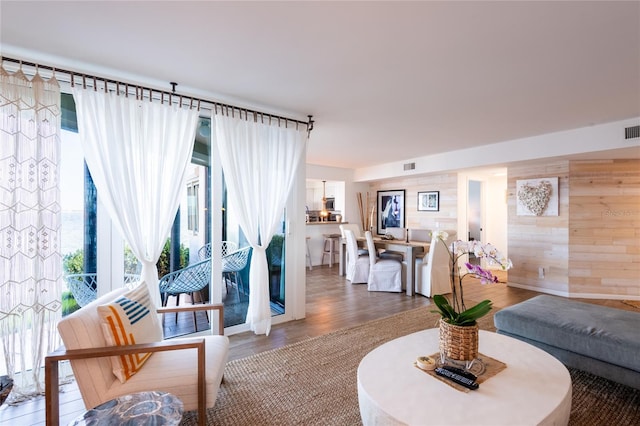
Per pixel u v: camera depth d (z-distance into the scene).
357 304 4.15
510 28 1.79
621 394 2.06
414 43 1.96
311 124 3.55
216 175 2.98
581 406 1.95
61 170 2.38
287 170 3.29
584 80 2.47
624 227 4.36
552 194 4.65
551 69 2.29
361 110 3.23
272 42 1.96
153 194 2.51
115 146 2.34
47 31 1.84
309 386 2.16
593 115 3.32
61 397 2.04
